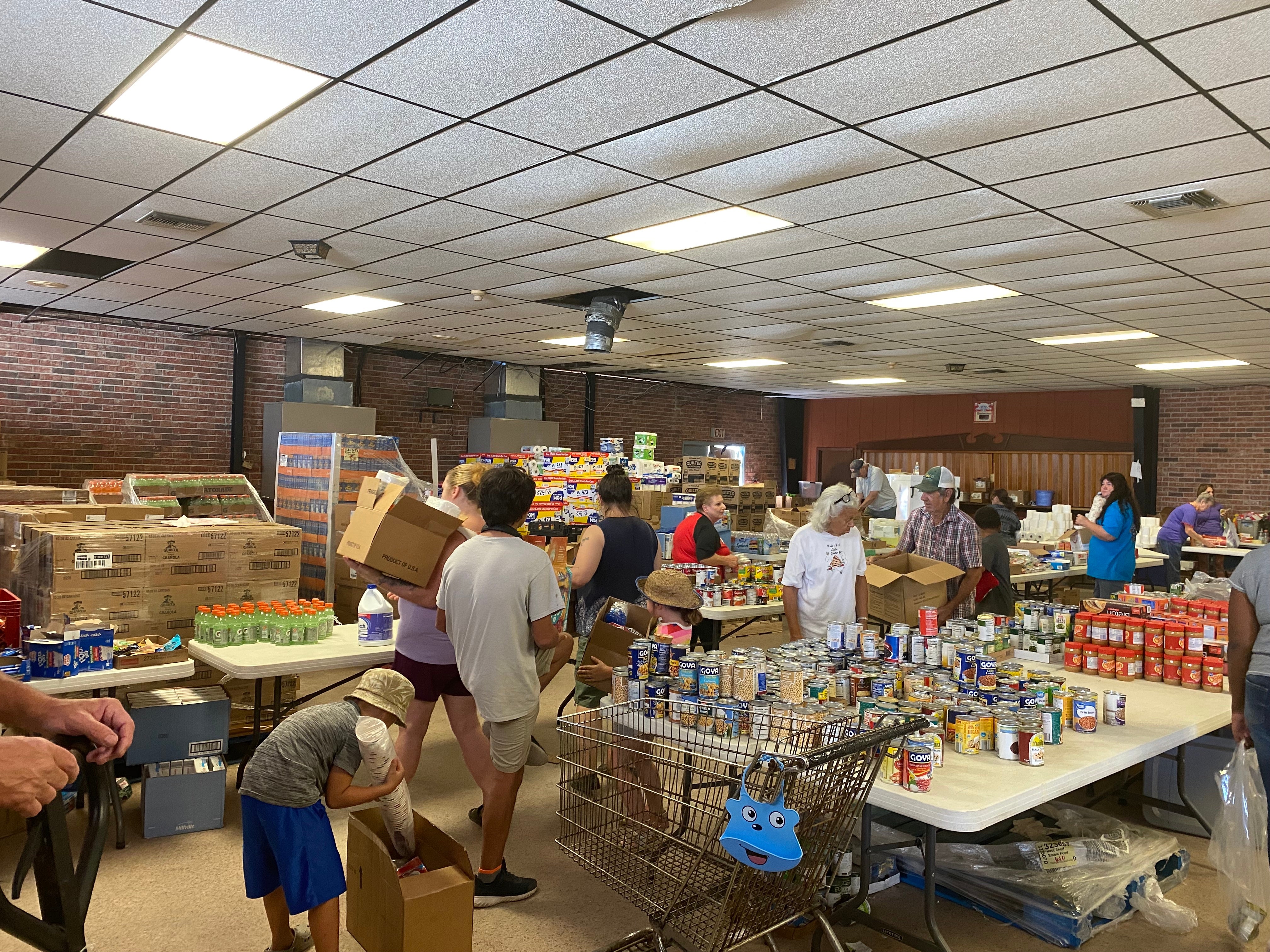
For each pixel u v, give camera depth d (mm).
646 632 3730
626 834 2264
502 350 11000
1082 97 3254
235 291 7375
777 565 6773
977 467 14531
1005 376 12125
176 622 4074
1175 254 5422
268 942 2686
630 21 2781
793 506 11977
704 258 5898
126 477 6012
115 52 3053
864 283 6551
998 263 5824
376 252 5902
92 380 8875
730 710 2439
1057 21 2715
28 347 8484
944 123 3533
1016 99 3291
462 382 12070
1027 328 8266
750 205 4676
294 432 8359
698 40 2893
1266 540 10688
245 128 3715
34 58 3100
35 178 4414
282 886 2473
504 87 3277
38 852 992
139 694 3771
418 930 2270
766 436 16484
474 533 3498
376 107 3475
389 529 3164
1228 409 12383
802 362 11414
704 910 2094
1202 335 8375
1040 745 2414
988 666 2898
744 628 8203
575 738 2404
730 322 8453
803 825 2039
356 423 10203
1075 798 3895
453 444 11984
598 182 4355
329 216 5047
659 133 3705
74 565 3791
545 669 3145
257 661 3467
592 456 8820
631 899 2207
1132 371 11086
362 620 3848
